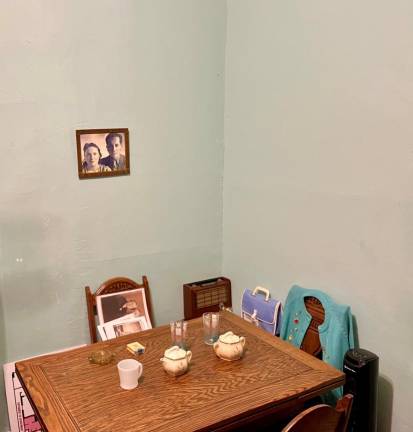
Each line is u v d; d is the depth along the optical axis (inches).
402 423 75.3
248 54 97.9
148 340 77.3
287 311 91.0
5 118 82.0
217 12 101.2
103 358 70.2
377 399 79.0
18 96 82.4
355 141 77.5
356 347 81.6
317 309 85.7
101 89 90.2
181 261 106.8
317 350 85.0
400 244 72.4
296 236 91.4
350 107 77.6
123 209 96.7
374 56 72.9
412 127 68.9
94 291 95.8
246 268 105.9
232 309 112.0
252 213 102.1
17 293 87.5
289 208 92.3
